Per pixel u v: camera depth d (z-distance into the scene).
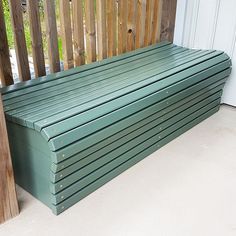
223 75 2.31
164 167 1.82
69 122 1.29
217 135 2.18
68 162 1.32
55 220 1.43
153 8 2.35
